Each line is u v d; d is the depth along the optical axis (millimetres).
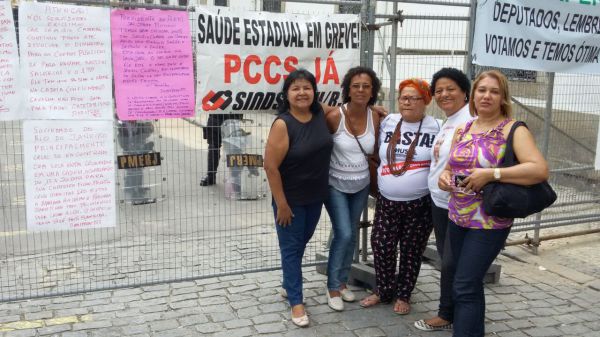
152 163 4305
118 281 4676
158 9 4004
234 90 4312
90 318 4043
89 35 3855
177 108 4168
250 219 6637
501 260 5566
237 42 4250
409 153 3975
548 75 5797
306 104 3787
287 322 4059
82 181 4004
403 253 4180
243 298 4438
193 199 7305
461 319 3312
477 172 3107
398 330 3998
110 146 4031
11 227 5859
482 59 4773
